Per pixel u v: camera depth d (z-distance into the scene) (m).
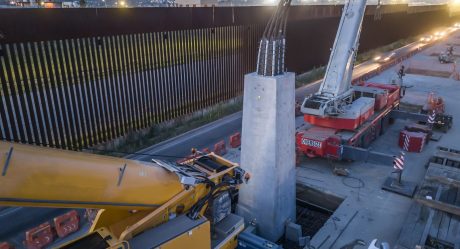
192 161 8.51
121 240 6.00
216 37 22.62
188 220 6.82
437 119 18.14
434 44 53.03
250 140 9.58
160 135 18.77
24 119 14.48
